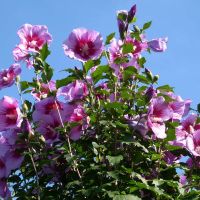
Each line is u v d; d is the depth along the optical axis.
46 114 0.98
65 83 0.97
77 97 0.99
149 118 0.94
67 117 0.98
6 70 1.02
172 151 1.03
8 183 0.99
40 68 1.00
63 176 0.97
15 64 1.01
